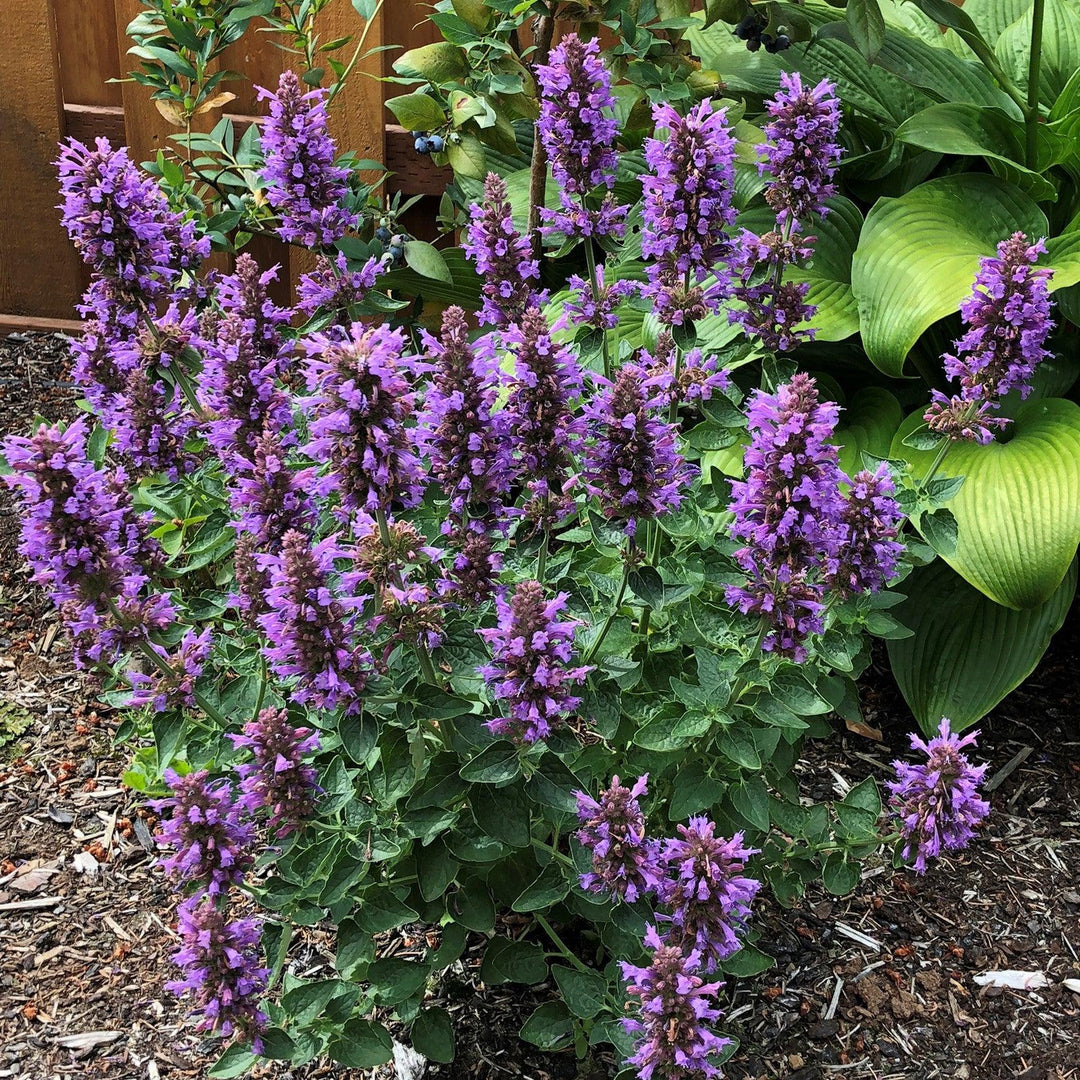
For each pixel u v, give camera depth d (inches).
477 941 38.1
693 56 54.2
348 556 28.9
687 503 34.7
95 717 45.1
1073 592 45.3
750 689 32.8
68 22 58.8
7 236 62.0
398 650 30.9
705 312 34.0
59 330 63.5
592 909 32.5
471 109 43.8
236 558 32.2
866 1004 37.5
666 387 33.9
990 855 42.3
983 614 45.4
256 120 58.3
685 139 32.4
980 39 47.3
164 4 47.8
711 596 35.9
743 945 32.6
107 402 38.7
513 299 34.4
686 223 33.2
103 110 60.0
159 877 40.0
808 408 28.2
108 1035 35.7
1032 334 33.6
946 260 43.7
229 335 33.0
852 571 32.8
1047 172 52.1
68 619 32.1
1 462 48.5
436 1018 32.7
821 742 46.0
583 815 29.3
